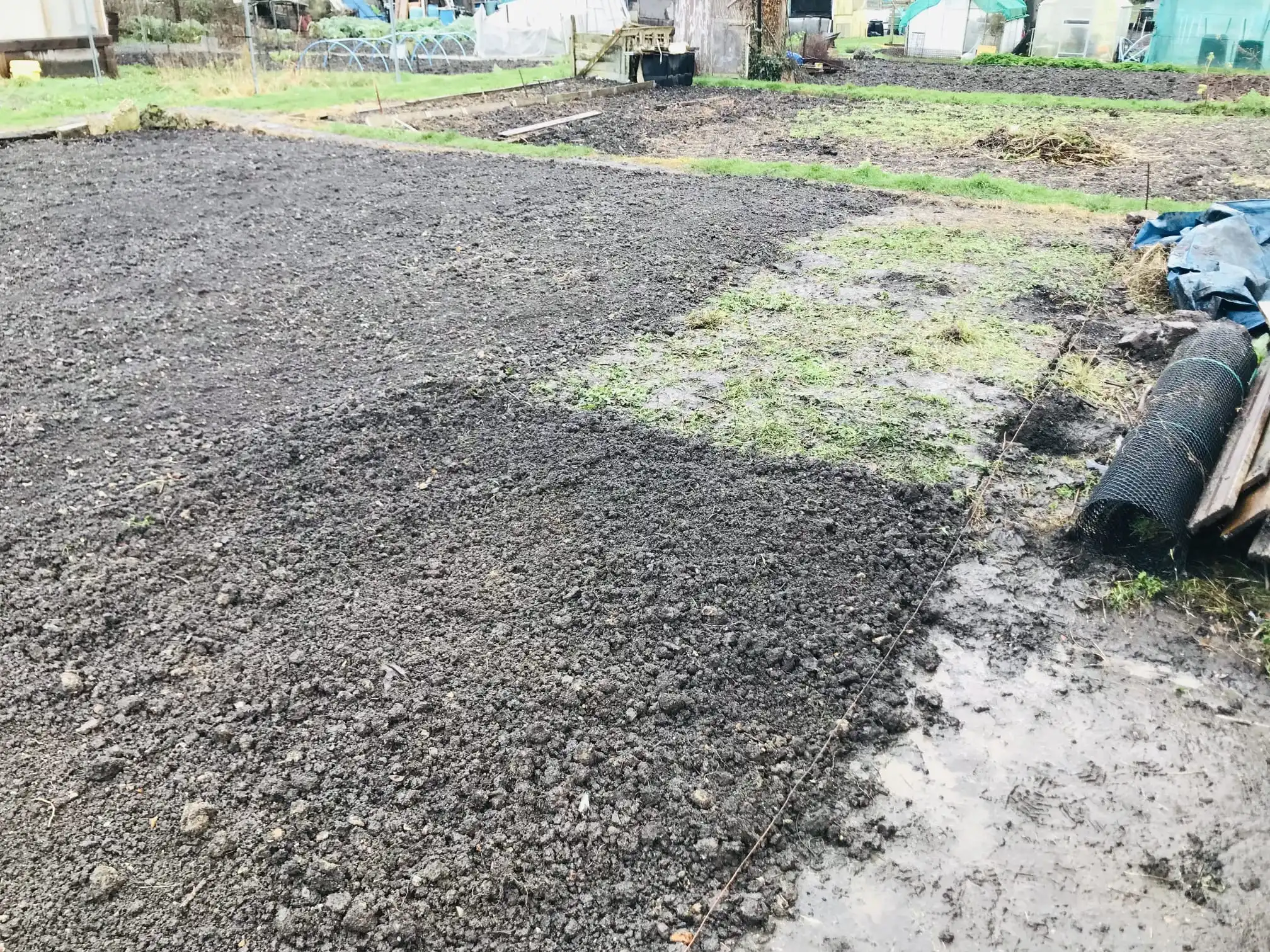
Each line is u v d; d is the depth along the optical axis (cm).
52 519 355
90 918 215
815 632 308
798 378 480
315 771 254
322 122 1278
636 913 224
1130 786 258
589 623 309
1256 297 585
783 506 373
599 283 612
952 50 3123
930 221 775
